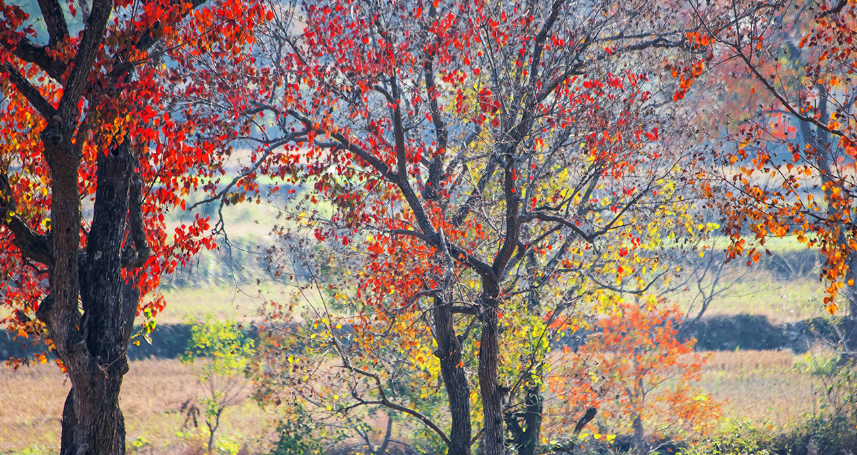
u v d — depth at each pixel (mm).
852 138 9992
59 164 8117
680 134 13219
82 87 8016
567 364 17844
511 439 17406
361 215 12562
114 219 9609
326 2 11422
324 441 20516
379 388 14141
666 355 20516
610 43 12750
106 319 9398
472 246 13883
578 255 16469
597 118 11227
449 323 13656
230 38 9234
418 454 20328
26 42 8961
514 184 11359
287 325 19266
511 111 11359
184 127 10016
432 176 13234
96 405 9094
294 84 10820
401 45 12109
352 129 11797
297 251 14461
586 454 20438
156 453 19781
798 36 17562
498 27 11297
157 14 8602
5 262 11133
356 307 16594
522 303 15812
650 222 14938
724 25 11023
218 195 10383
